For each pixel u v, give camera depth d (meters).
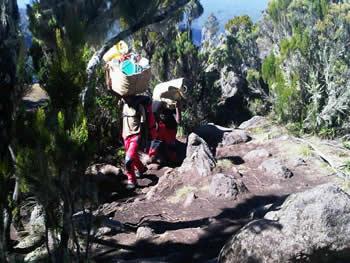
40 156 3.51
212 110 11.58
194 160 7.26
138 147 7.35
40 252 4.55
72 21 4.11
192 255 5.07
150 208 6.38
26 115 3.86
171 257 4.95
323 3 13.79
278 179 7.10
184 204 6.41
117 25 4.84
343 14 12.77
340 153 8.37
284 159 7.84
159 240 5.40
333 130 9.38
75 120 3.65
